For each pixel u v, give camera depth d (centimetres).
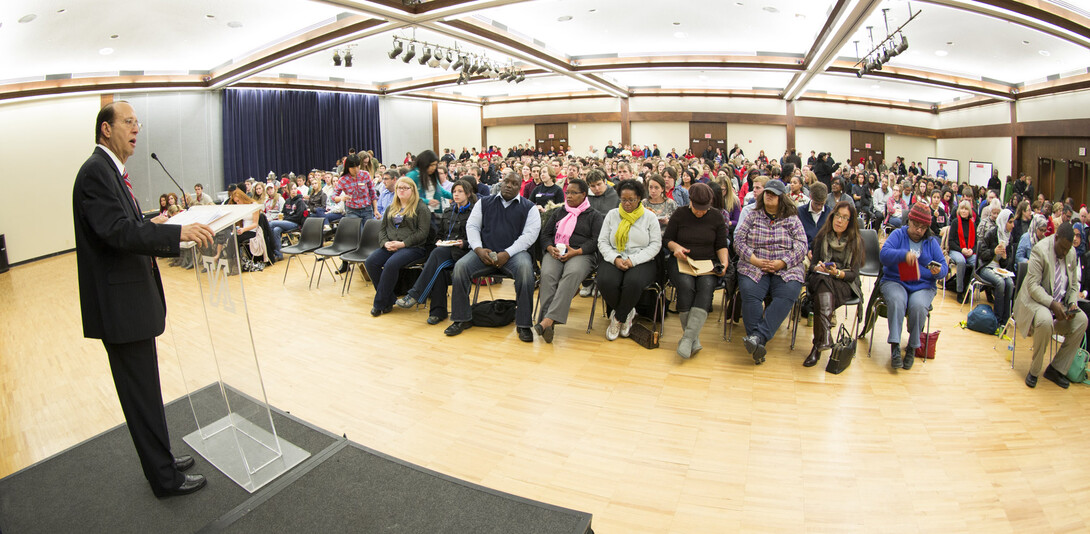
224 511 200
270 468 226
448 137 1859
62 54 788
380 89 1520
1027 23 666
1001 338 409
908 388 324
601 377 338
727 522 209
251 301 517
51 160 895
